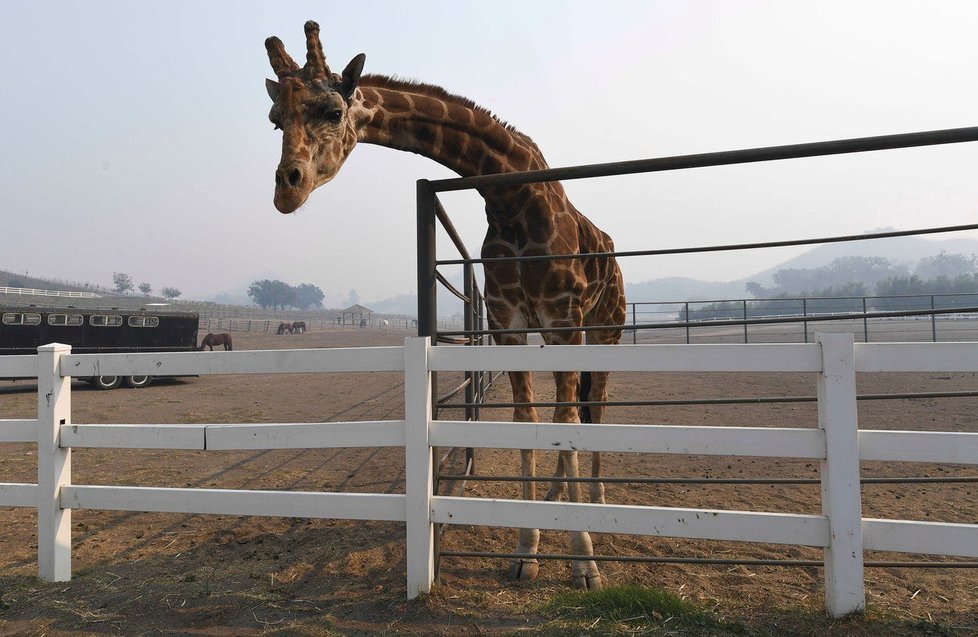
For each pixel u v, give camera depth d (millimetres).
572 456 2850
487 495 4289
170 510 2600
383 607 2322
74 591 2561
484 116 2934
